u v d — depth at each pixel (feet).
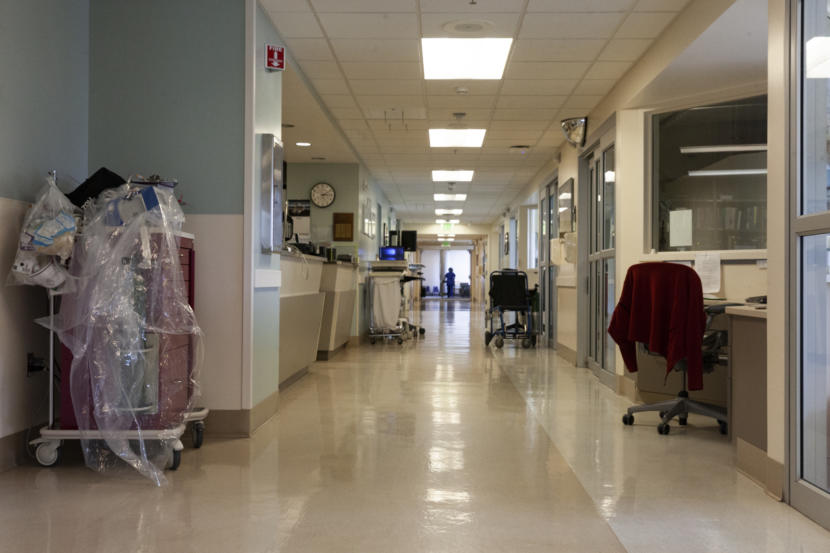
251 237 13.98
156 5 14.11
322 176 32.73
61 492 10.05
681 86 17.22
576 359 25.70
